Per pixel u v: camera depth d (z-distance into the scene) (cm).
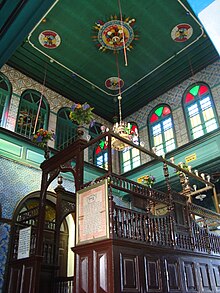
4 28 391
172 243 541
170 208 578
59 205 754
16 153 911
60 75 1146
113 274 408
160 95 1261
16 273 645
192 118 1102
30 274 601
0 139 893
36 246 618
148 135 1238
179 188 1090
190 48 1058
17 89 1064
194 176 711
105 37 993
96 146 1300
